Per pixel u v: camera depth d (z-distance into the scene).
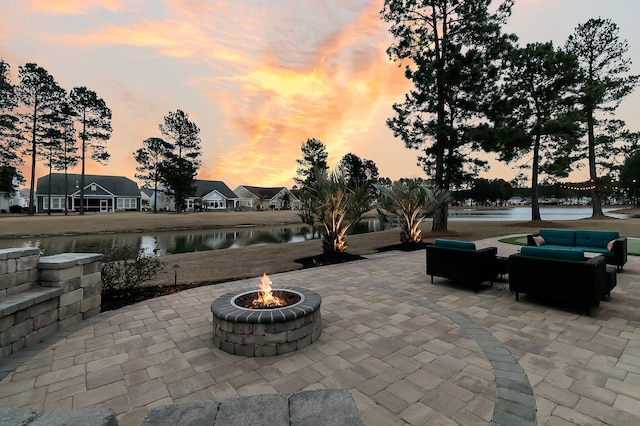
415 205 11.90
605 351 3.28
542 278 4.65
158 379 2.84
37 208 43.16
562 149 22.06
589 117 23.83
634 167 44.31
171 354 3.34
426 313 4.56
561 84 19.97
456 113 16.98
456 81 15.48
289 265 8.73
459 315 4.46
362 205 9.88
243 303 3.89
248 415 1.35
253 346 3.27
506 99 15.69
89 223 24.92
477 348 3.40
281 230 26.47
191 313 4.68
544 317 4.32
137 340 3.70
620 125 24.34
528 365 3.02
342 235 9.91
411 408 2.38
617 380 2.73
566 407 2.37
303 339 3.46
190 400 2.53
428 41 17.22
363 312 4.63
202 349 3.46
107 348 3.49
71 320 4.19
